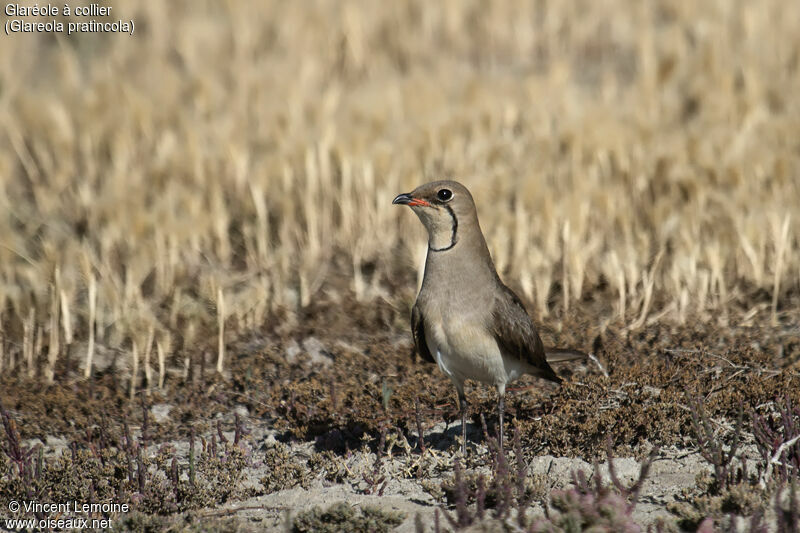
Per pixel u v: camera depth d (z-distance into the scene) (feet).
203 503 29.27
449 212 31.48
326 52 87.97
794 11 89.45
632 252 44.60
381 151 54.29
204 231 50.88
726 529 25.03
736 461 29.99
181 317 44.60
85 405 36.22
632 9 96.84
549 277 44.62
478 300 31.53
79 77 77.97
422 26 97.45
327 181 54.44
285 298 47.65
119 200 51.62
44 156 61.77
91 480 29.86
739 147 53.47
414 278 49.88
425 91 66.03
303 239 54.19
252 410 36.91
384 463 31.83
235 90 73.10
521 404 34.68
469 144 59.41
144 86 73.82
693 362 36.81
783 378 34.12
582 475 26.50
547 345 40.22
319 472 31.68
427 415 34.88
